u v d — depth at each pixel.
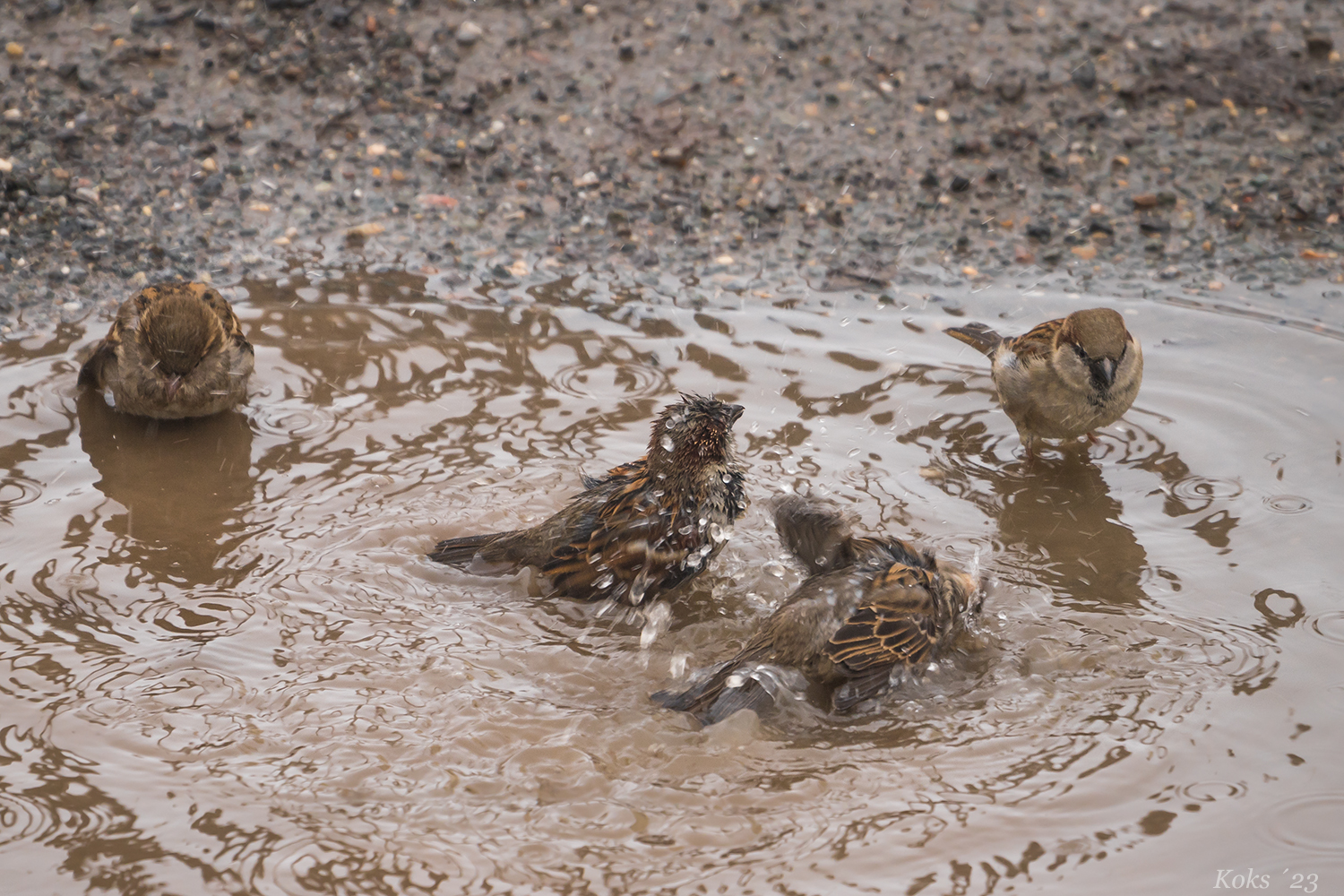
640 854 7.09
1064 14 18.39
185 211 15.33
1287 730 8.12
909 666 8.61
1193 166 16.44
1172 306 14.21
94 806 7.32
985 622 9.32
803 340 13.43
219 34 17.30
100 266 14.33
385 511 10.54
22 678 8.44
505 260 14.94
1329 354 13.07
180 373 11.23
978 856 7.10
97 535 10.13
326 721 8.16
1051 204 15.98
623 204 15.88
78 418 11.80
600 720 8.26
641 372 12.72
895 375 12.83
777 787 7.66
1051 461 11.47
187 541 10.09
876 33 18.09
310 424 11.80
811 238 15.47
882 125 16.97
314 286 14.29
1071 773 7.77
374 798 7.48
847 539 9.26
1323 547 10.08
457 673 8.70
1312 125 16.94
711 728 8.11
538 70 17.45
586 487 10.67
